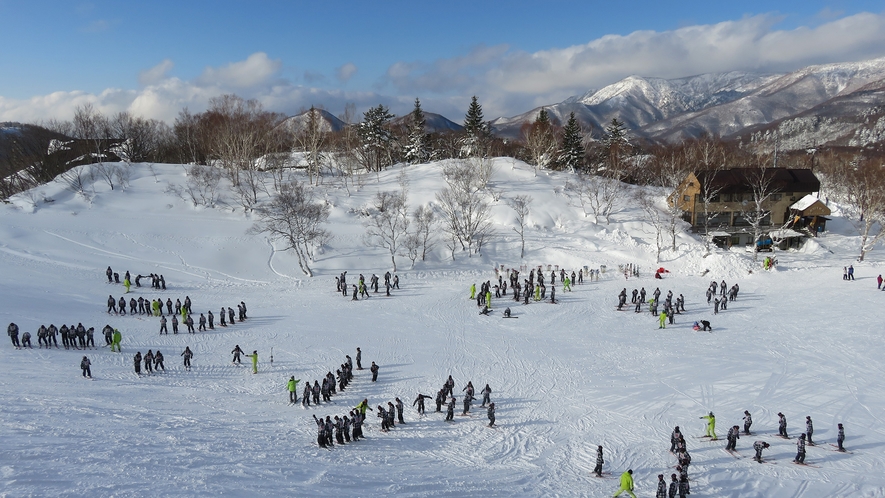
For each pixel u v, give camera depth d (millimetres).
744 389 31906
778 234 72000
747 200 77125
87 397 26484
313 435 25406
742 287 54094
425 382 33188
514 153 130000
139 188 79938
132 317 43281
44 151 94875
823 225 78438
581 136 108250
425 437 26406
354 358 36562
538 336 41812
